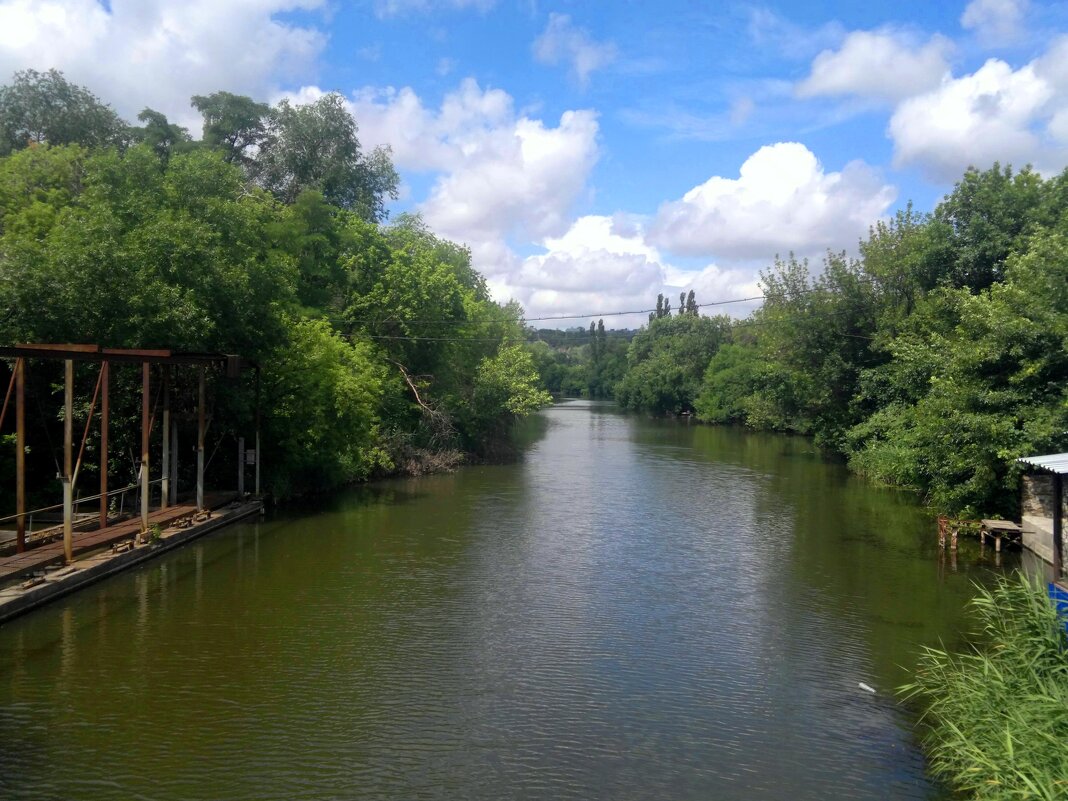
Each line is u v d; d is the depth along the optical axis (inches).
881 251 1411.2
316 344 992.2
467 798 296.2
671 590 590.9
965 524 745.6
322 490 1076.5
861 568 662.5
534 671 426.9
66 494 570.9
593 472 1344.7
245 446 952.9
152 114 1589.6
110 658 433.7
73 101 1448.1
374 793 298.2
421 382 1424.7
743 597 572.7
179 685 397.7
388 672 421.7
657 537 789.9
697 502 1017.5
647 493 1096.8
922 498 1020.5
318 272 1259.2
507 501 1018.7
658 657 450.6
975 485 739.4
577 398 4948.3
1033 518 737.6
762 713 376.8
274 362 924.6
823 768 323.9
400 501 1011.9
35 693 384.8
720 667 435.8
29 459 800.9
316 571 633.6
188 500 877.2
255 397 901.8
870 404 1434.5
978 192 1127.0
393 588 587.5
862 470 1299.2
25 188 995.9
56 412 783.7
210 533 775.1
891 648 466.6
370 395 1057.5
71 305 692.1
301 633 481.7
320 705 377.7
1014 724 281.4
